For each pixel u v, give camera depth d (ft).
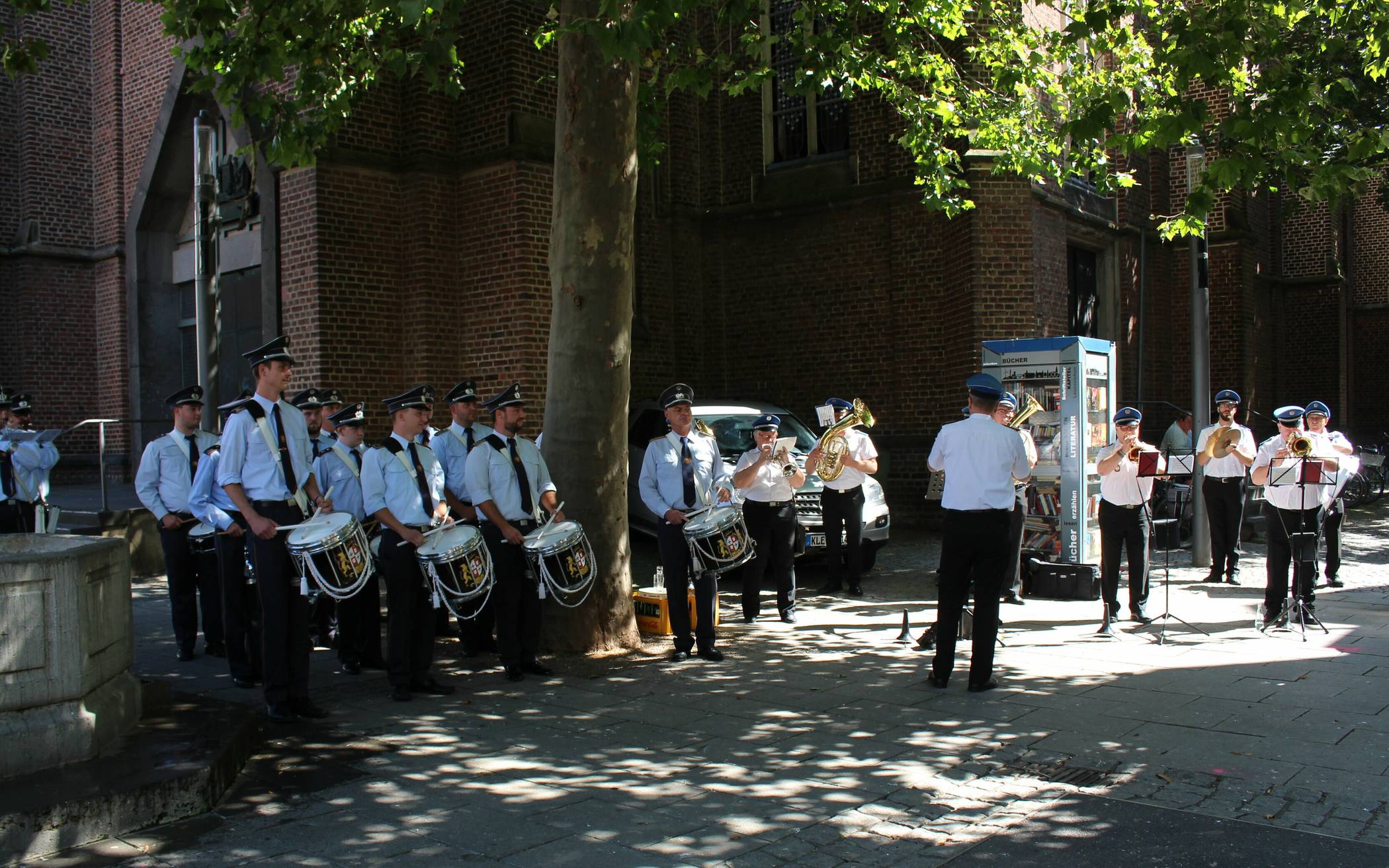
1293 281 87.56
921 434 53.26
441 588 22.29
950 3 36.70
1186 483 47.37
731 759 18.60
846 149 56.65
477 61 46.19
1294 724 20.10
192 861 14.42
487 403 25.30
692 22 56.65
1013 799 16.46
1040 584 34.65
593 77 26.35
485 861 14.34
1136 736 19.47
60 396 60.49
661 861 14.26
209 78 28.55
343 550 20.63
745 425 44.01
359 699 23.22
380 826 15.58
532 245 45.37
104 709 17.43
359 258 45.42
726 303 59.82
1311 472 27.61
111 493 51.72
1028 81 37.58
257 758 18.89
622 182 26.99
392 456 23.29
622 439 27.91
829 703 22.25
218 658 27.68
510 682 24.54
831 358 56.39
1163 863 14.02
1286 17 27.27
